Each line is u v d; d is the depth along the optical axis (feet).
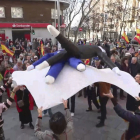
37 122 8.11
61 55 10.12
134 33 114.11
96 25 137.39
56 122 7.24
